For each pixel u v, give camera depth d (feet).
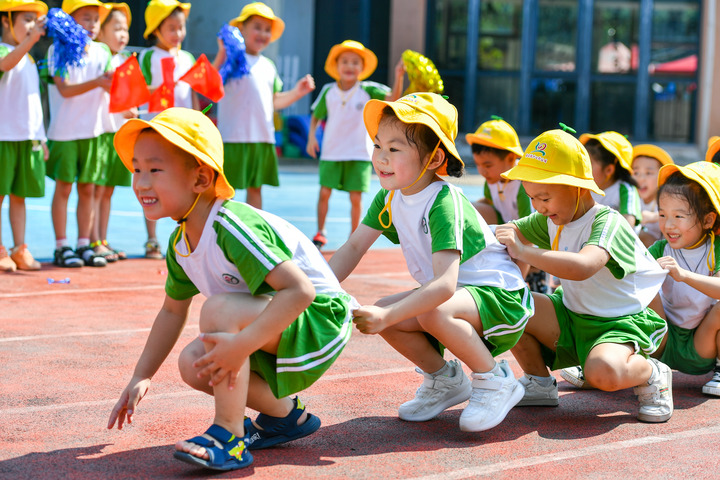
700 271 17.21
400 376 17.25
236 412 11.76
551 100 98.27
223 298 11.64
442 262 13.17
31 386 15.74
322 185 36.81
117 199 54.54
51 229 39.52
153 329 13.00
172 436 13.25
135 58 29.37
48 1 72.18
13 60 26.81
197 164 11.66
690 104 98.78
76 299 24.30
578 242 15.01
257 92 34.22
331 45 101.71
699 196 16.92
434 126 13.21
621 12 97.19
